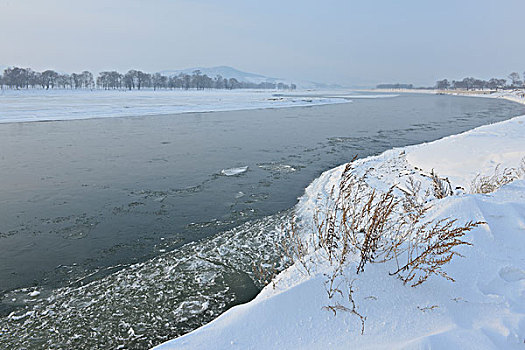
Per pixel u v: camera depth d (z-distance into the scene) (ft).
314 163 40.86
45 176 35.40
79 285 15.80
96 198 28.58
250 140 58.13
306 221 22.16
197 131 69.31
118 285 15.62
